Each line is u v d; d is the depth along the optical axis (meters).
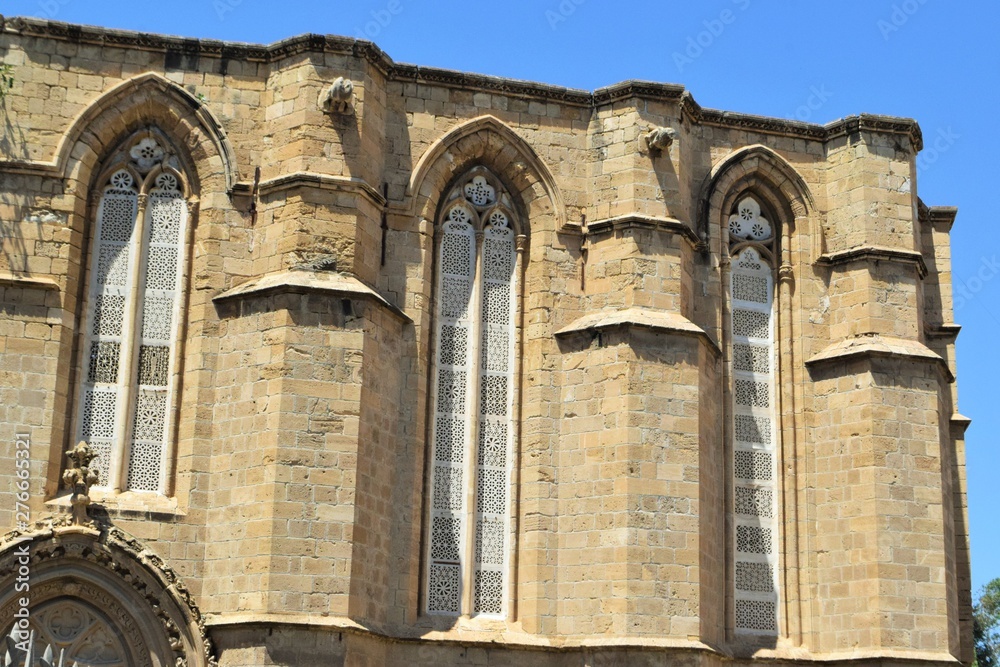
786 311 39.44
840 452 38.03
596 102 38.59
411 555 35.00
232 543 33.25
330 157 35.56
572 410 36.47
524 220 38.22
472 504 36.28
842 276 39.47
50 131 35.56
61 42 36.06
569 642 35.00
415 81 37.72
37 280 34.47
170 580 33.12
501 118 38.09
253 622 31.97
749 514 38.19
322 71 36.09
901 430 37.72
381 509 34.53
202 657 32.69
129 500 34.06
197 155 36.22
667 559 34.81
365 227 35.66
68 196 35.34
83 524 33.00
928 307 42.84
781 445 38.69
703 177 39.34
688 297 37.72
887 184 39.75
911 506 37.28
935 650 36.50
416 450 35.62
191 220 36.00
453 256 37.72
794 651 37.03
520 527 36.22
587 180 38.31
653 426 35.56
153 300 35.81
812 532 38.03
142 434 35.00
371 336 34.59
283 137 36.00
